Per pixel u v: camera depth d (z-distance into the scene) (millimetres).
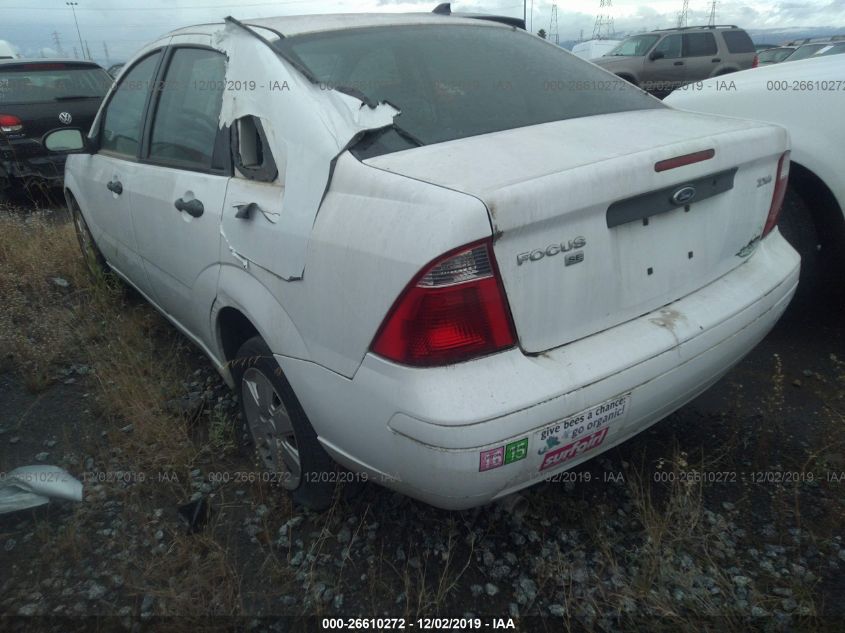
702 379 2133
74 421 3088
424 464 1729
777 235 2553
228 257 2400
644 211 1934
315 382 2012
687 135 2096
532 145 1976
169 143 2975
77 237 4707
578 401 1783
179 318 3227
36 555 2324
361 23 2676
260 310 2223
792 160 3146
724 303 2152
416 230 1671
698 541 2178
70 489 2549
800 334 3434
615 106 2518
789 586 2010
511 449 1708
